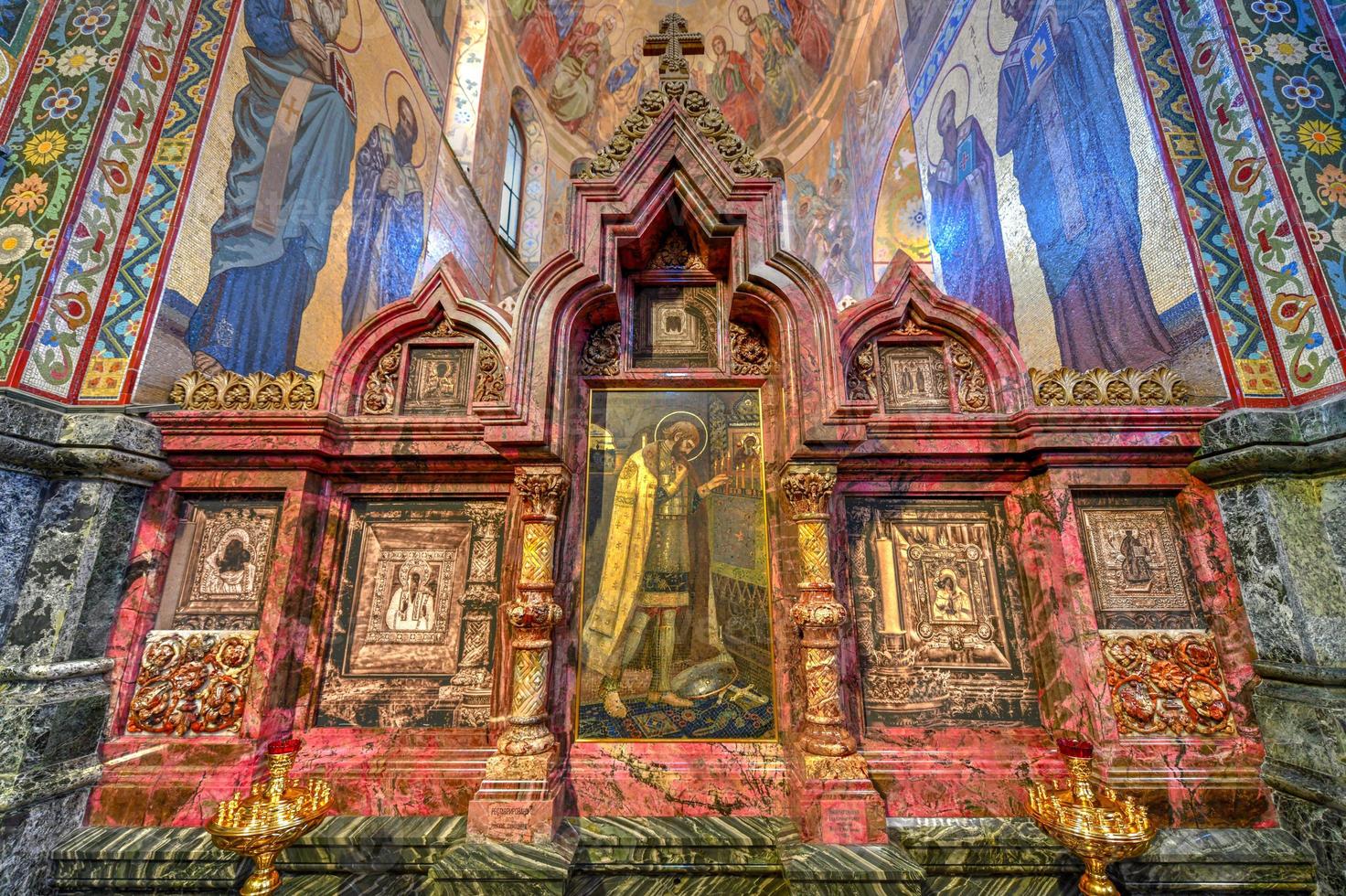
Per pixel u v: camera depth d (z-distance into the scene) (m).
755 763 2.14
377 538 2.41
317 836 1.93
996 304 4.28
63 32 2.46
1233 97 2.43
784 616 2.29
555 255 2.34
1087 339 3.19
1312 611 1.93
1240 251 2.34
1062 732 2.14
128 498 2.17
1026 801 1.96
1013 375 2.45
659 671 2.26
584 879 1.96
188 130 2.67
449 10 6.71
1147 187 2.71
